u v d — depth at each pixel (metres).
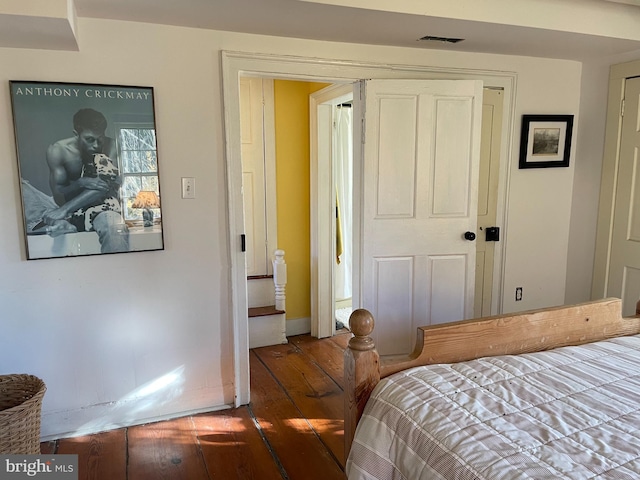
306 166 3.95
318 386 3.06
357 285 3.09
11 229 2.27
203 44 2.48
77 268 2.39
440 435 1.21
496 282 3.44
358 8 2.15
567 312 1.85
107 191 2.39
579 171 3.50
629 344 1.80
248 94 3.70
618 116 3.21
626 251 3.23
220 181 2.61
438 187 3.02
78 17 2.23
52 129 2.26
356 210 3.05
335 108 4.18
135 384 2.57
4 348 2.33
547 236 3.54
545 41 2.79
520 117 3.30
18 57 2.19
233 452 2.33
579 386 1.44
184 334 2.64
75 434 2.48
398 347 3.11
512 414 1.28
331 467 2.21
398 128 2.91
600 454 1.09
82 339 2.45
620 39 2.75
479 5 2.36
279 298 3.84
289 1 2.05
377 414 1.41
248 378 2.80
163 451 2.33
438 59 3.01
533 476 1.02
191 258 2.61
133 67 2.37
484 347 1.71
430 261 3.08
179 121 2.49
